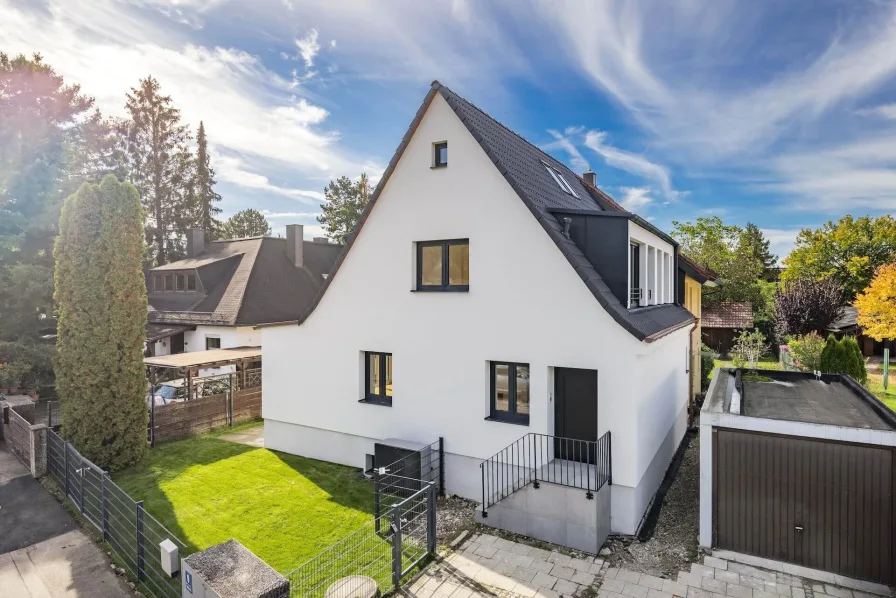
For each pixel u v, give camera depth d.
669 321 10.75
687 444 12.92
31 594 6.54
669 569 6.99
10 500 9.44
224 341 23.41
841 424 7.20
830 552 6.88
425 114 10.09
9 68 20.30
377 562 7.32
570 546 7.60
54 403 18.44
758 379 11.00
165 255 40.59
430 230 10.03
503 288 9.14
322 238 35.09
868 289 24.38
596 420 8.66
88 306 11.01
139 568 6.83
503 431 9.20
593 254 9.20
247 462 11.87
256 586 4.62
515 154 11.16
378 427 10.89
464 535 8.07
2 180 19.56
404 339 10.44
